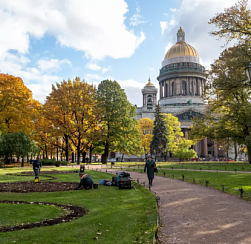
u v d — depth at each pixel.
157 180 24.67
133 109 63.69
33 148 47.97
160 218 10.55
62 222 9.99
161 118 74.00
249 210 11.69
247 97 42.72
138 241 7.88
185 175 28.58
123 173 20.44
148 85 127.50
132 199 14.58
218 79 37.84
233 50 35.56
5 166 46.91
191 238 8.23
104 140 52.84
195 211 11.72
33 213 11.21
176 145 82.00
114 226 9.41
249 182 20.33
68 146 54.28
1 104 43.34
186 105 120.50
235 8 30.50
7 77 45.88
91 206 12.70
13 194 15.89
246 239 8.00
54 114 49.34
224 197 14.99
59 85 52.12
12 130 45.75
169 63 140.75
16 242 7.73
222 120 44.81
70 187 19.48
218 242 7.83
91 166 47.44
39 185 20.28
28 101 47.59
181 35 152.25
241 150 69.50
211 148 120.31
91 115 51.62
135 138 63.62
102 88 59.03
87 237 8.27
